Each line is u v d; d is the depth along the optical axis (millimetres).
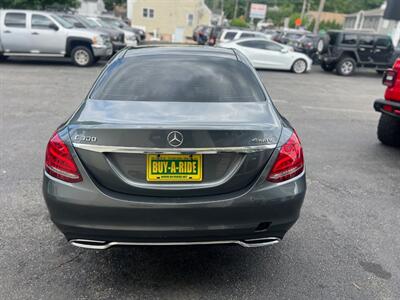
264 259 2959
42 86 9938
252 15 61188
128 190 2295
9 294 2482
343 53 16625
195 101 2725
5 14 13188
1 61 14242
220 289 2605
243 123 2410
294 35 24859
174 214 2273
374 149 5887
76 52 13773
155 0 46750
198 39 29734
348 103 10008
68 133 2342
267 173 2359
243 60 3375
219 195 2324
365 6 70438
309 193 4164
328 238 3271
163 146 2232
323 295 2570
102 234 2322
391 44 16750
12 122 6457
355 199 4062
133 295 2525
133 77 2959
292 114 8211
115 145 2238
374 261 2969
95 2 44219
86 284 2613
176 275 2744
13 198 3768
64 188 2299
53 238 3127
